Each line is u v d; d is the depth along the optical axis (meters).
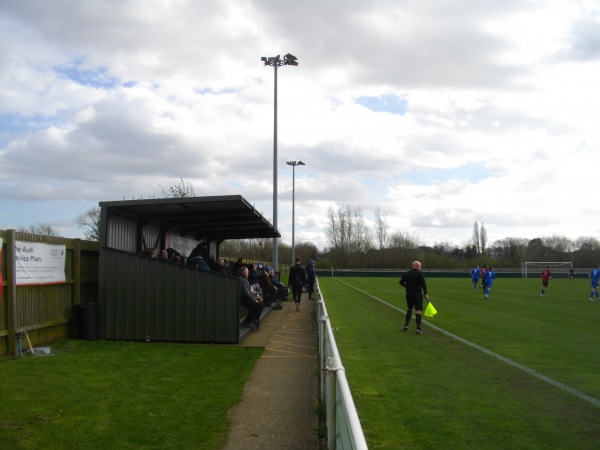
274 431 5.57
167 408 6.21
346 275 72.44
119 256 11.02
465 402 6.80
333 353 4.40
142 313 10.90
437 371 8.69
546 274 28.83
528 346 11.12
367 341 11.95
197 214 14.40
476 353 10.32
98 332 10.90
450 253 101.25
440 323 15.39
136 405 6.27
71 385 6.98
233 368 8.50
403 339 12.24
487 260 80.38
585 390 7.37
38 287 9.72
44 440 5.02
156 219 15.09
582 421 6.02
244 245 54.88
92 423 5.56
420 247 91.44
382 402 6.83
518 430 5.72
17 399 6.22
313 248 91.69
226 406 6.38
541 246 89.56
